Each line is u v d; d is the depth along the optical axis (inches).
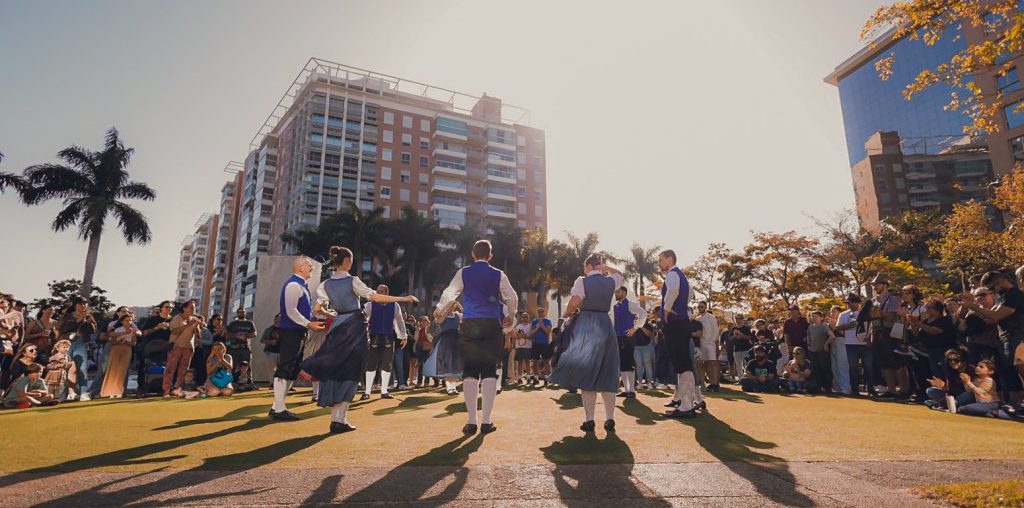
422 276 2271.2
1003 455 141.4
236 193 3996.1
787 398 343.0
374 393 373.4
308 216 2691.9
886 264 1550.2
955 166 3129.9
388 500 95.4
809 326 431.8
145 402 304.8
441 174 3038.9
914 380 343.6
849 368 404.8
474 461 129.0
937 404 277.6
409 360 514.3
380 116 2977.4
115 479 109.1
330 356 183.3
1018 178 1013.2
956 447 153.0
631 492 102.3
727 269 1514.5
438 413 238.1
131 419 214.2
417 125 3058.6
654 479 112.3
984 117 325.4
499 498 97.4
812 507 93.3
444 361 293.6
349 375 184.1
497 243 2317.9
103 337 364.5
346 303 195.5
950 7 327.6
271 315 533.6
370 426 194.4
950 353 273.3
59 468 119.9
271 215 3240.7
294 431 181.0
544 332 500.4
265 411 247.9
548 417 222.1
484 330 182.5
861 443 159.6
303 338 228.7
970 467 126.2
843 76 4062.5
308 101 2844.5
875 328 369.1
